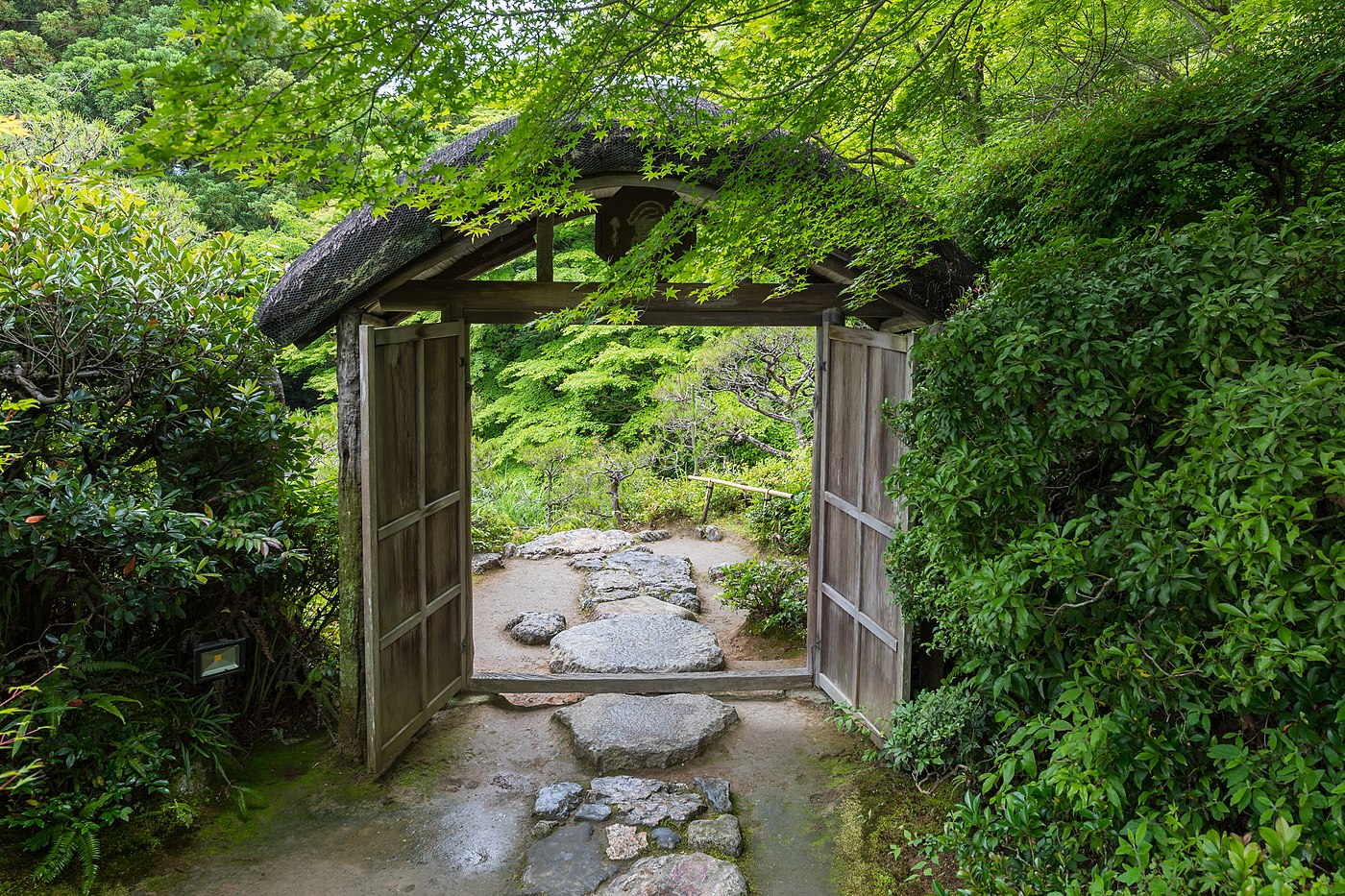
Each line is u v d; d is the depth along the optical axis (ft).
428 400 13.96
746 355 32.96
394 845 11.12
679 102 8.05
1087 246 9.63
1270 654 6.13
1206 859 5.95
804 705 15.40
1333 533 6.89
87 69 35.70
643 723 14.01
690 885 9.99
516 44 6.24
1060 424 8.38
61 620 11.57
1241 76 12.57
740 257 9.86
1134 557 7.25
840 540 15.05
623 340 44.24
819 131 9.69
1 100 31.30
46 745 10.19
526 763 13.35
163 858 10.61
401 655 13.32
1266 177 13.00
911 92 9.98
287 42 5.24
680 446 35.73
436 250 12.50
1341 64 10.90
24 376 11.25
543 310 13.62
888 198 10.54
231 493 12.59
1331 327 8.04
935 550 9.65
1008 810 8.00
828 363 15.19
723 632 20.10
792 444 38.93
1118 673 7.34
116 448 12.17
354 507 12.72
